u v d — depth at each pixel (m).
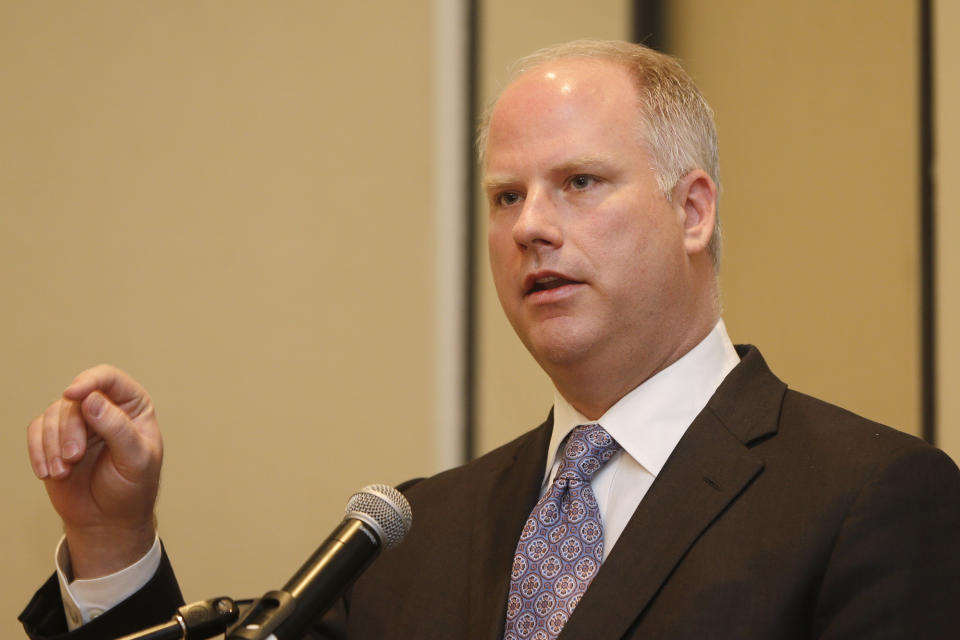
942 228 8.28
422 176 10.27
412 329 10.15
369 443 10.02
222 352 9.95
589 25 10.73
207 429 9.86
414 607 5.20
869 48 9.12
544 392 10.31
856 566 4.25
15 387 9.68
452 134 10.35
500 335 10.27
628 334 5.07
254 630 3.70
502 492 5.47
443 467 10.05
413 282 10.19
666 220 5.17
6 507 9.53
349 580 3.98
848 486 4.45
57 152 9.95
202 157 10.06
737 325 10.26
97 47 10.06
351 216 10.22
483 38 10.45
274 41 10.27
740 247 10.32
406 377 10.10
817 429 4.79
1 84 9.96
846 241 9.20
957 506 4.44
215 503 9.80
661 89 5.32
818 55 9.62
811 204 9.57
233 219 10.07
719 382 5.21
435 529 5.52
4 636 9.38
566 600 4.71
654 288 5.08
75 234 9.88
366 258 10.18
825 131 9.49
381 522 4.08
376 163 10.27
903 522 4.33
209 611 4.14
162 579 5.27
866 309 8.94
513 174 5.15
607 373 5.14
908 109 8.68
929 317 8.35
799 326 9.58
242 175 10.11
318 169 10.23
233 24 10.24
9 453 9.59
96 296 9.84
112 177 9.96
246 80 10.22
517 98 5.24
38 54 10.01
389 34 10.37
